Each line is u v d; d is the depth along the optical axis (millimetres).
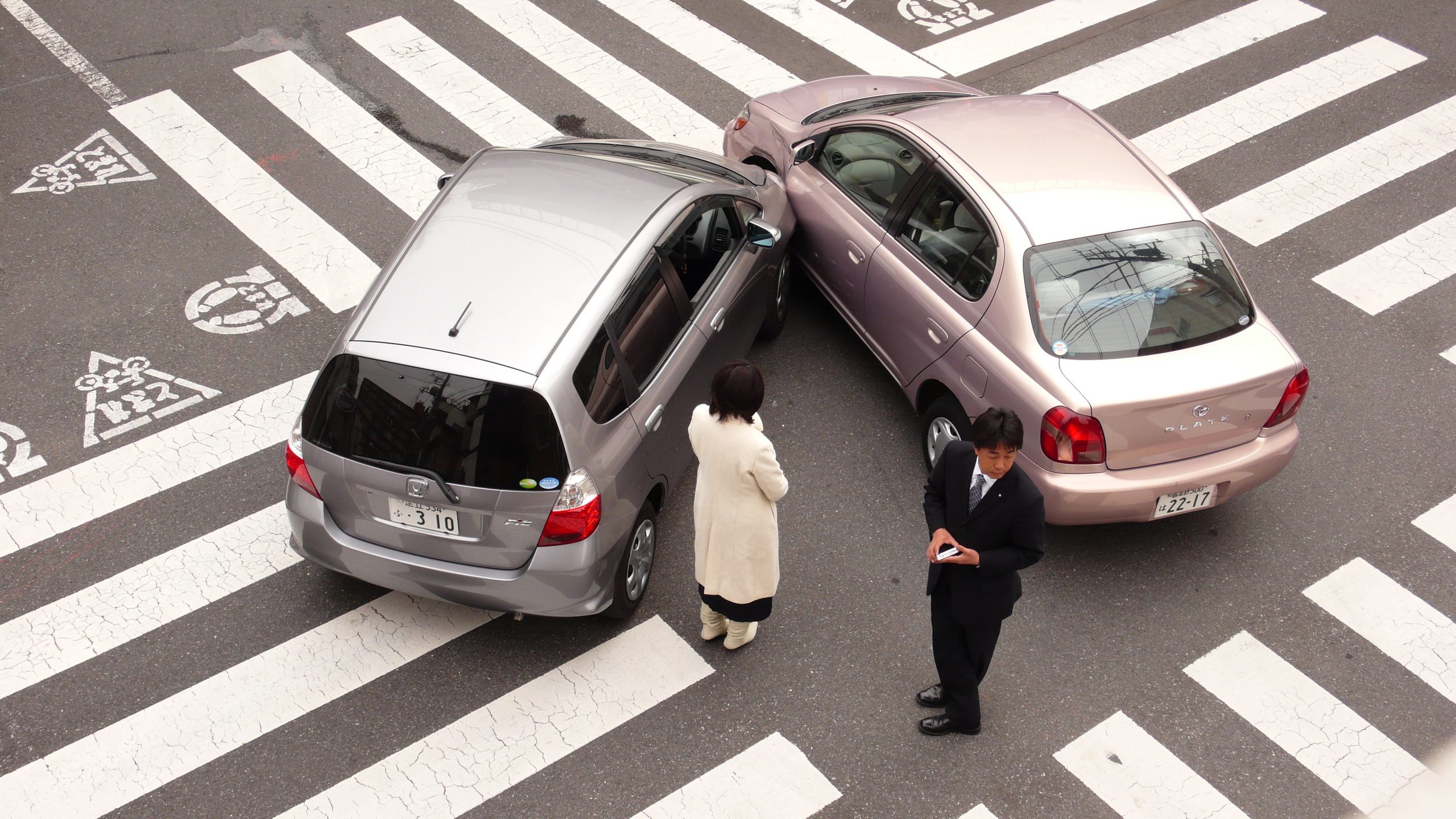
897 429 6734
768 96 8297
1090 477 5332
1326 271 8000
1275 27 10773
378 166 8711
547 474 4707
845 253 6754
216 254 7836
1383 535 6098
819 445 6613
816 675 5324
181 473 6254
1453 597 5773
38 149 8703
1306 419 6824
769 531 4754
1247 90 9898
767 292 6785
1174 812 4797
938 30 10703
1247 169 8984
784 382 7043
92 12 10289
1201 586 5793
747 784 4844
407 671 5277
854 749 5000
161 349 7062
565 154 6293
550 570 4844
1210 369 5312
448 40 10188
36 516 5980
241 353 7070
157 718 5043
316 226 8117
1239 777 4934
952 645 4688
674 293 5660
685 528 6078
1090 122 6523
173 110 9172
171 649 5340
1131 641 5512
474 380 4684
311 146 8875
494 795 4785
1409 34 10664
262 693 5164
